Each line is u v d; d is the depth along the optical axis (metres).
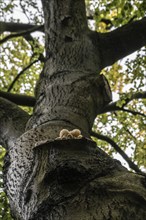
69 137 2.68
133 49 5.62
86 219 2.15
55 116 3.56
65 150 2.58
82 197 2.27
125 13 7.51
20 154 3.02
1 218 6.37
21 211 2.62
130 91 7.11
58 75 4.39
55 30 5.16
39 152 2.67
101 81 4.38
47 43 5.10
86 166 2.44
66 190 2.31
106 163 2.56
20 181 2.75
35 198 2.43
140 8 7.27
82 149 2.62
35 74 10.00
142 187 2.34
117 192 2.27
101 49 5.33
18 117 4.16
